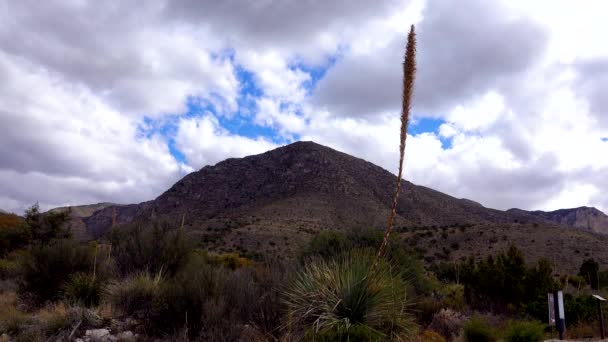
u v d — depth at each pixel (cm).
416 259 1798
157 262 1731
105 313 1295
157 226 1864
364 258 926
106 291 1430
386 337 862
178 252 1784
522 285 1933
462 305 1831
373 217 9150
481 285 1970
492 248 6538
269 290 1227
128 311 1320
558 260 5944
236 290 1240
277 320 1084
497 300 1939
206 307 1162
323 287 892
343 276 888
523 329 1278
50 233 3488
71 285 1514
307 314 893
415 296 1414
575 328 1577
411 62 721
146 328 1207
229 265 2523
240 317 1154
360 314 860
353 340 805
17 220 4553
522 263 2075
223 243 6631
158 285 1427
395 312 888
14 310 1365
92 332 1161
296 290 953
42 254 1697
